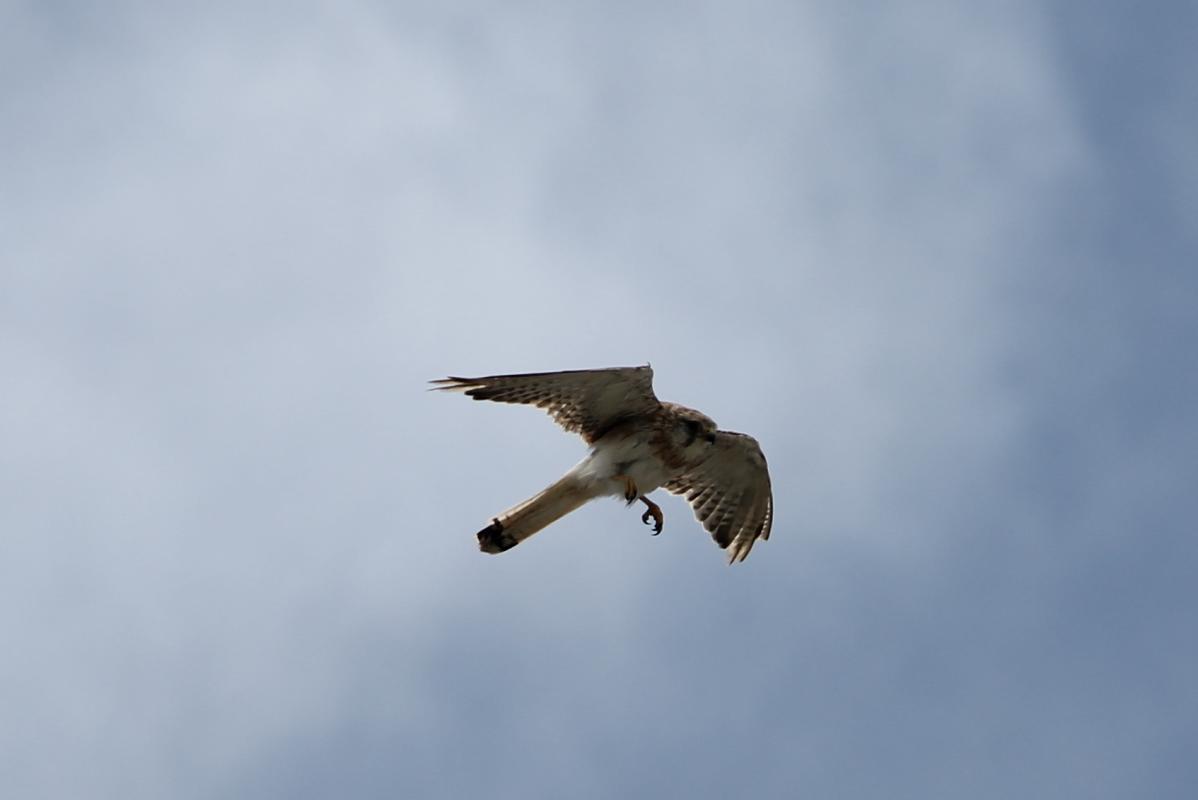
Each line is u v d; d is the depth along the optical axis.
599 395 16.48
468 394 16.09
